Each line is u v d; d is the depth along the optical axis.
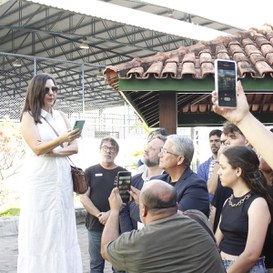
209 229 2.80
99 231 5.53
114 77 5.82
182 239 2.60
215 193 3.95
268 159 1.98
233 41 6.83
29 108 4.30
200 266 2.56
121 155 21.89
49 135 4.29
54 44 29.55
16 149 12.67
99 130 27.23
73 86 35.44
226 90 2.10
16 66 30.73
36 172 4.18
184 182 3.55
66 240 4.29
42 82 4.29
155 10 23.98
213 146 5.46
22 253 4.19
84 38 28.16
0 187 12.57
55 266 4.13
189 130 19.48
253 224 3.00
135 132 27.38
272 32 7.33
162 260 2.57
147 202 2.70
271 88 5.87
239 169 3.15
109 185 5.51
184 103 8.80
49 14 24.94
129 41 29.06
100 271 5.58
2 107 16.81
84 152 18.33
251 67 5.98
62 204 4.25
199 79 5.77
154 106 8.21
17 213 11.77
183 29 19.34
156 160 4.26
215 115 9.64
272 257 3.21
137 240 2.62
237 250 3.14
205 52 6.39
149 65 5.95
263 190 3.14
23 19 25.28
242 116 2.07
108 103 41.03
